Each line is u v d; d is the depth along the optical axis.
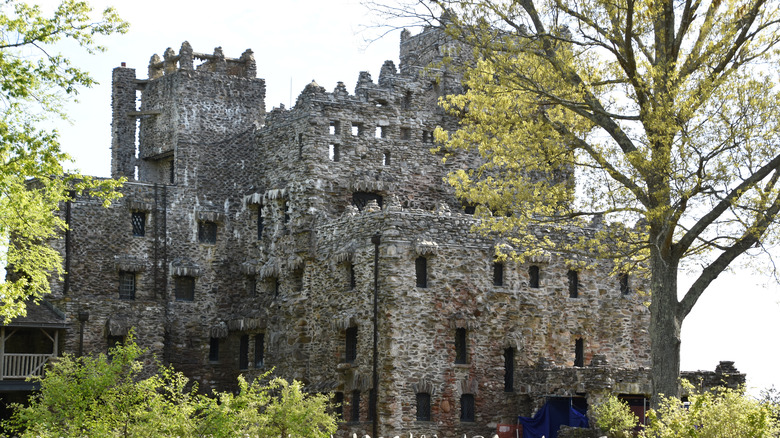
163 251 65.38
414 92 66.12
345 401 56.91
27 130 33.81
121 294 64.12
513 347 58.25
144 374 62.00
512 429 56.69
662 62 37.91
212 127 68.25
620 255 39.53
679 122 36.53
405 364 55.34
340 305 58.91
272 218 65.31
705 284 38.12
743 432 31.19
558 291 60.31
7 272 61.97
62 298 60.59
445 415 56.03
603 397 52.75
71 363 37.28
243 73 70.62
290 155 64.62
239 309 66.69
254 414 34.81
